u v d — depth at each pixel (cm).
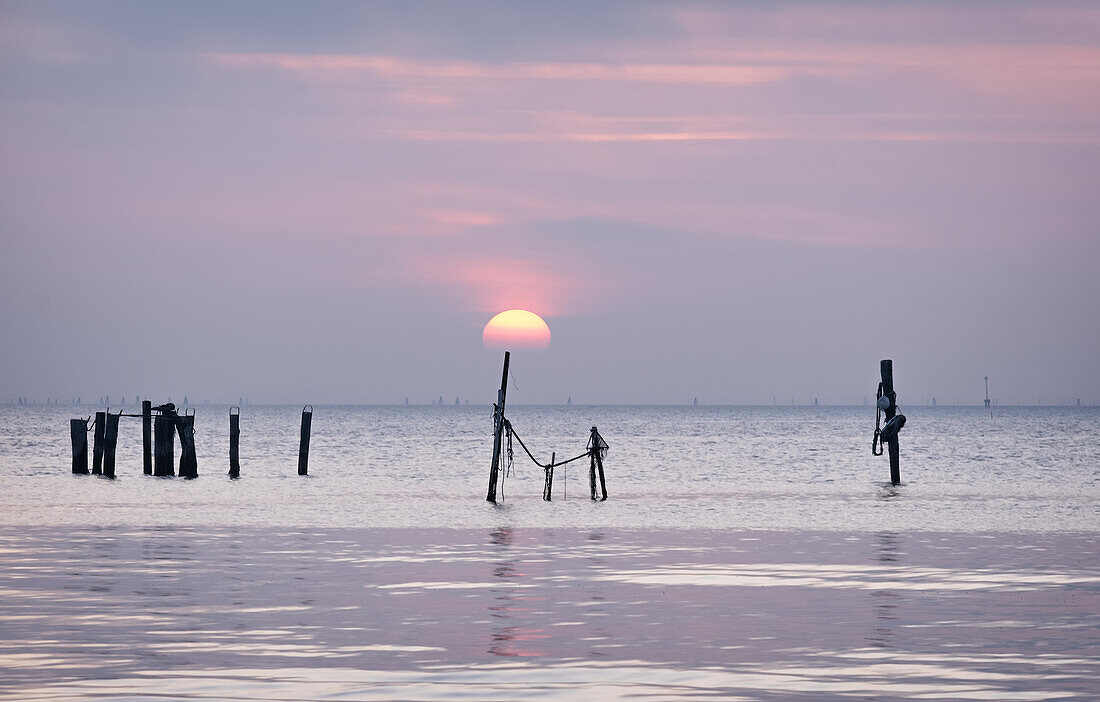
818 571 5488
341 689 3197
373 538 6912
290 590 4862
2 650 3656
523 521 8131
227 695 3127
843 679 3322
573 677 3347
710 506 9506
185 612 4325
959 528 7588
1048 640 3844
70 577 5188
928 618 4247
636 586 5019
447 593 4816
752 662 3534
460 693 3167
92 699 3080
